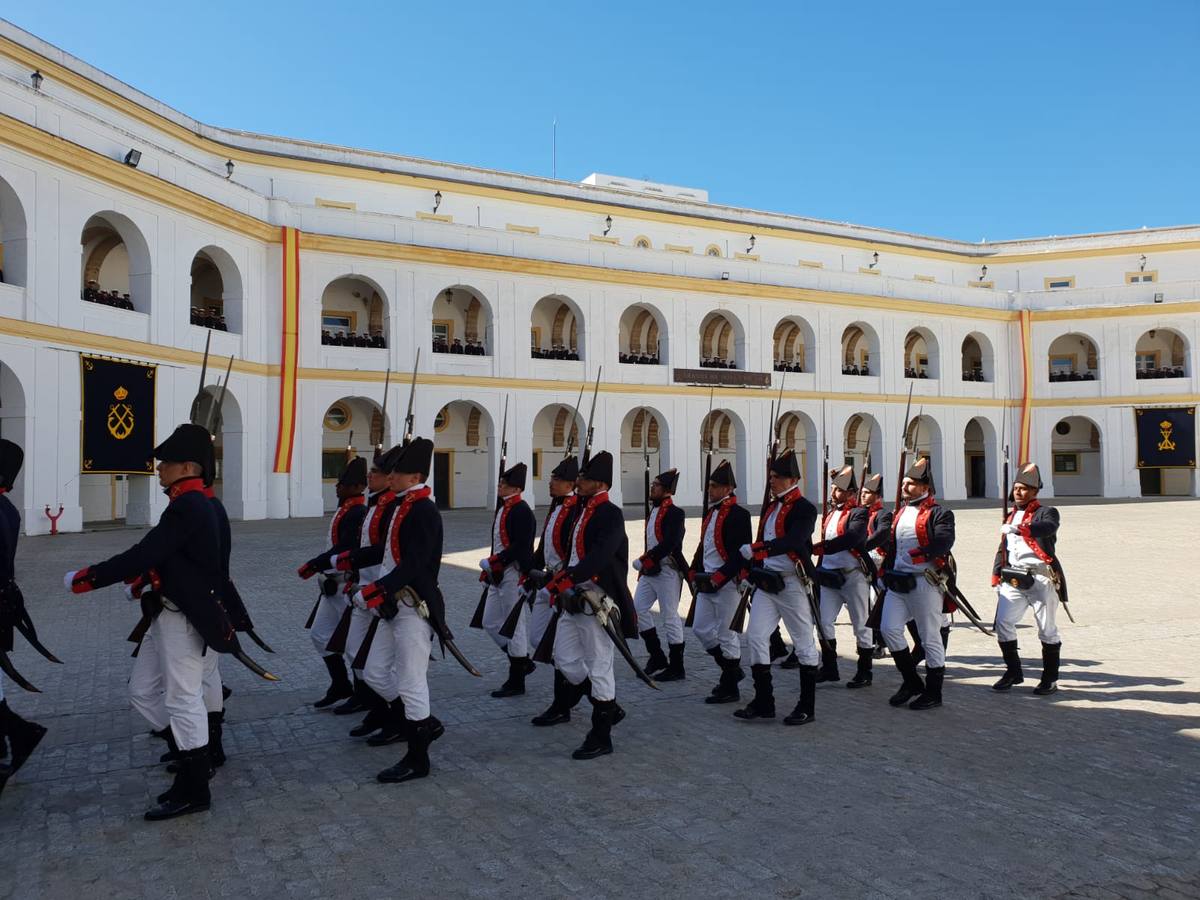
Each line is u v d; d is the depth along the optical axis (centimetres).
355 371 2881
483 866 414
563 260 3275
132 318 2247
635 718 677
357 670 620
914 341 4259
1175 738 612
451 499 3491
